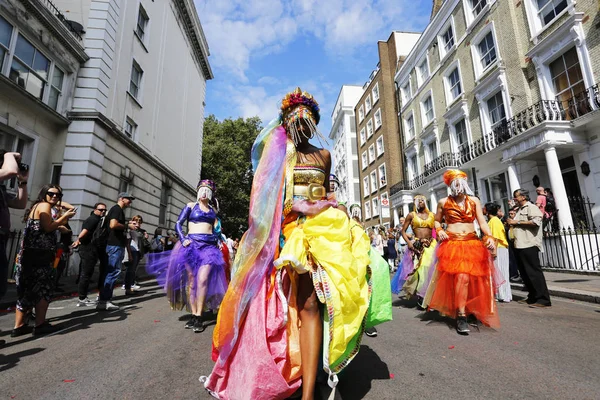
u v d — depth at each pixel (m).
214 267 4.18
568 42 10.37
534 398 1.93
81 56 11.09
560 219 9.48
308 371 1.60
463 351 2.86
